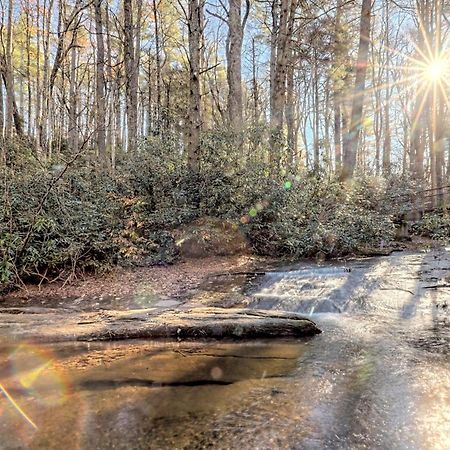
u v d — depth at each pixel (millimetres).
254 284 7195
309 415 2807
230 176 10234
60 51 13109
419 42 21031
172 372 3674
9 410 2947
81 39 20094
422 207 13875
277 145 11039
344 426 2652
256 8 18594
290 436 2535
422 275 7047
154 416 2826
